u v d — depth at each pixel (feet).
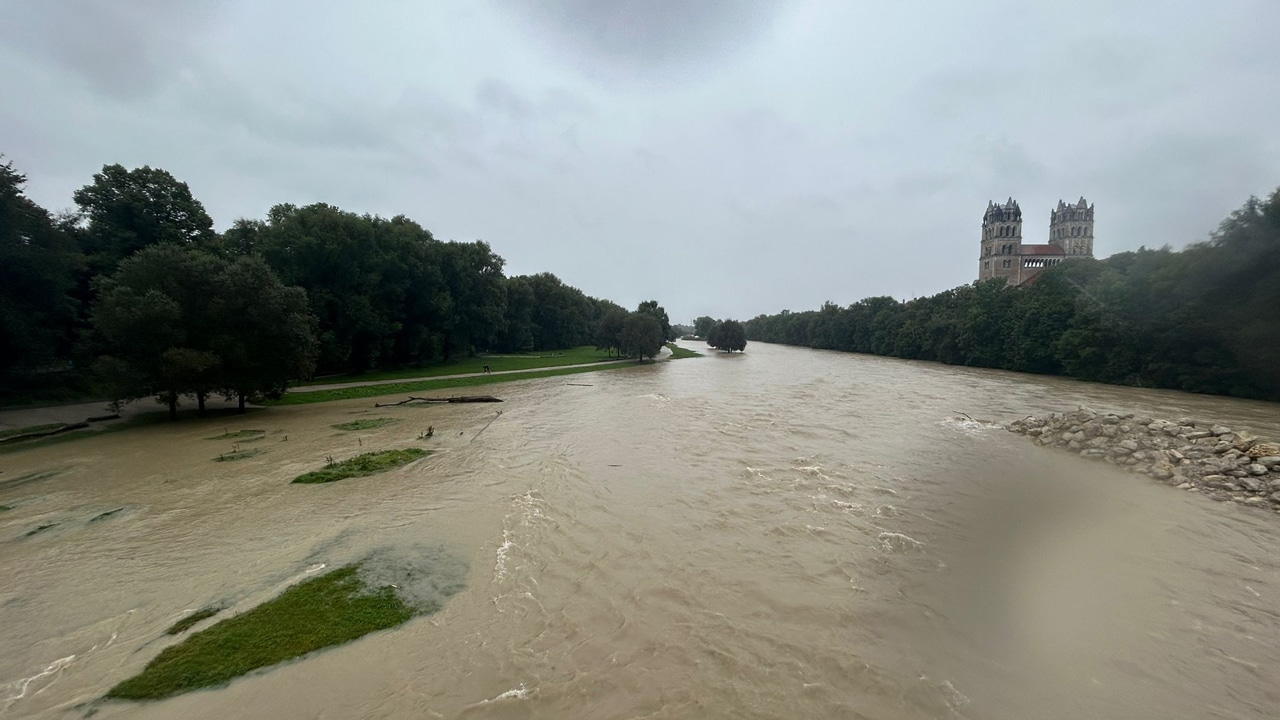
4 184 89.81
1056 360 177.58
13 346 92.17
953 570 33.42
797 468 56.90
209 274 88.94
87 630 27.45
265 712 21.18
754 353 353.72
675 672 23.41
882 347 319.68
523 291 299.79
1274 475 47.50
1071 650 25.18
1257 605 29.35
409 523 41.91
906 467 57.31
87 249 120.57
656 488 50.21
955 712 21.01
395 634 26.43
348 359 159.12
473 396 120.57
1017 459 60.70
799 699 21.70
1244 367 119.85
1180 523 41.24
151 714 21.24
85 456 65.41
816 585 31.35
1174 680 23.13
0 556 36.55
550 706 21.31
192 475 56.29
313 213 159.74
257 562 35.19
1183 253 141.08
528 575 32.71
